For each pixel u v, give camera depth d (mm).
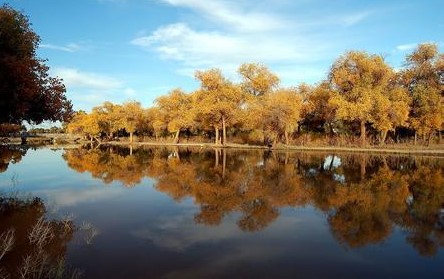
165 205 21172
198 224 17266
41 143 97188
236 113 75938
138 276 11234
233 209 20438
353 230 16578
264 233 16000
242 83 79812
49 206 20078
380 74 63781
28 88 19750
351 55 64125
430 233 16141
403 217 18766
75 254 12883
